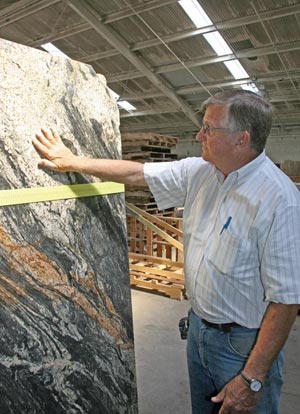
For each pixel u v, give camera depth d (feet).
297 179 22.77
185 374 9.11
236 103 3.86
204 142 4.21
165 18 19.52
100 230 5.04
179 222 15.20
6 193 3.85
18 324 3.98
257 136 3.92
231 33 20.35
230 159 4.07
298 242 3.65
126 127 41.93
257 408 4.33
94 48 23.31
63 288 4.47
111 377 5.13
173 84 28.45
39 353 4.18
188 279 4.73
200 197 4.72
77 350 4.63
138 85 29.17
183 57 23.82
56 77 4.51
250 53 21.94
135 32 21.16
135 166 5.06
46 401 4.26
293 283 3.60
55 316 4.37
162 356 9.94
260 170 4.08
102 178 4.84
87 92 4.99
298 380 8.77
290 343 10.50
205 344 4.58
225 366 4.42
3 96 3.90
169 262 14.93
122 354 5.33
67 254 4.52
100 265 5.00
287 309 3.67
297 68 23.90
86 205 4.83
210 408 5.12
